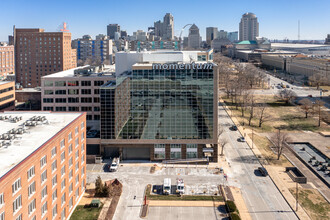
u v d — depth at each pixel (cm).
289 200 8838
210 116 11312
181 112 11344
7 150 6325
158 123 11406
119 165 11194
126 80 11281
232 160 11731
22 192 5631
